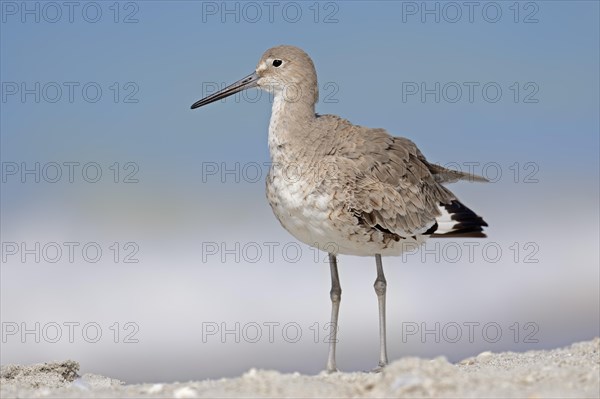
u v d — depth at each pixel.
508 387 10.30
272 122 14.22
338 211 13.55
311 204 13.62
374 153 14.05
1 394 10.78
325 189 13.53
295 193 13.70
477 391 10.10
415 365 10.61
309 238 14.00
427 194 14.59
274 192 13.95
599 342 13.83
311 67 14.52
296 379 10.70
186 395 10.17
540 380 10.75
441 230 14.64
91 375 14.05
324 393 10.21
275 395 10.16
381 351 13.83
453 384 10.18
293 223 13.94
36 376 13.27
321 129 13.98
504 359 13.19
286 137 13.94
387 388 10.19
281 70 14.50
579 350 13.50
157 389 10.72
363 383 10.58
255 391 10.30
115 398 10.30
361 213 13.61
